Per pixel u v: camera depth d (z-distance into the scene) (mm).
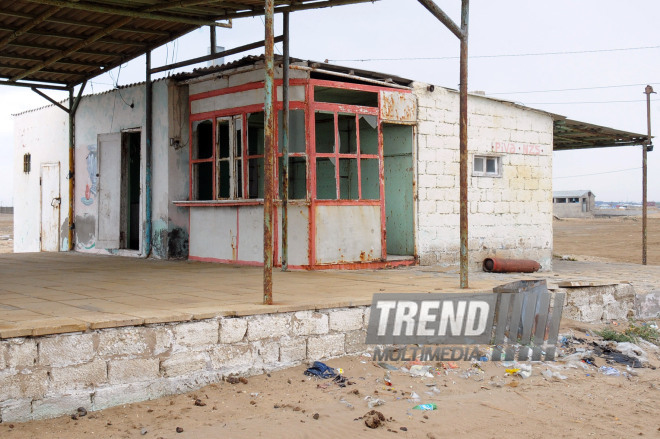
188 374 4871
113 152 13117
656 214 79438
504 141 12414
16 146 16656
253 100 10406
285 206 9602
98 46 11359
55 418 4180
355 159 11109
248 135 11664
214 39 11250
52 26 10070
